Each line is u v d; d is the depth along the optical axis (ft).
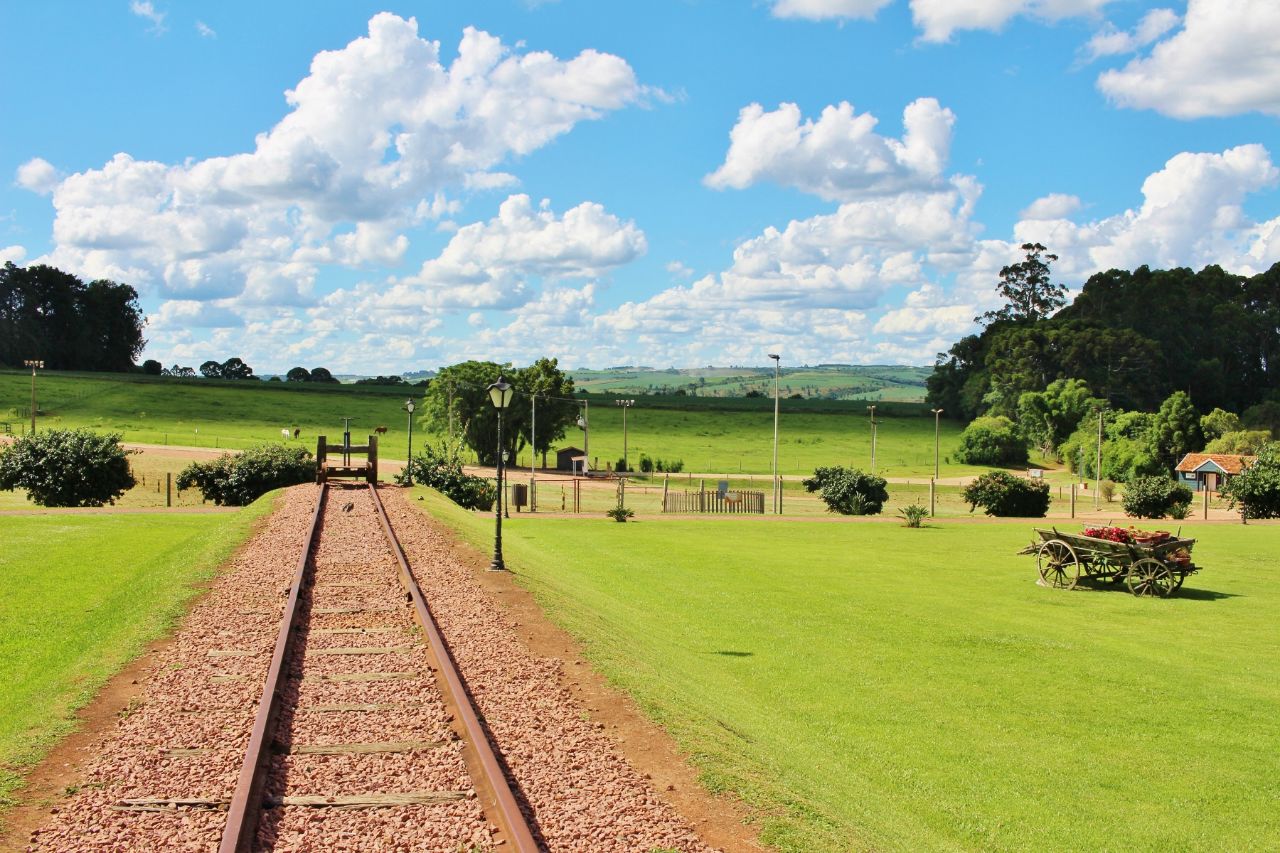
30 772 26.68
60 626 48.96
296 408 475.72
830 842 25.53
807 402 633.20
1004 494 171.42
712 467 365.20
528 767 27.68
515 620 47.57
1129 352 474.08
